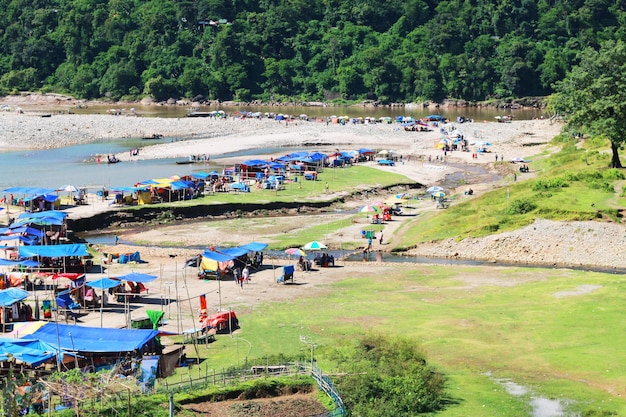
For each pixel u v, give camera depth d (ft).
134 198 496.64
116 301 317.63
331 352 248.52
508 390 230.48
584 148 646.33
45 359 226.79
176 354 241.96
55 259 362.33
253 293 331.16
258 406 209.05
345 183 574.15
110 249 408.26
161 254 401.49
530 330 278.05
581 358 250.37
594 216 420.36
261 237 437.58
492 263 393.29
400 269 372.79
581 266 385.09
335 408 207.72
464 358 254.47
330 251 414.82
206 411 205.26
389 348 250.37
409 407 216.33
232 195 523.70
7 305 282.15
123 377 217.15
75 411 194.70
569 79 531.50
